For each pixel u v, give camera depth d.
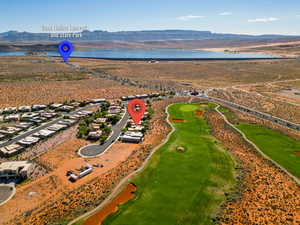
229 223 41.09
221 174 55.38
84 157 65.00
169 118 95.62
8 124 88.62
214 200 46.81
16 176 55.12
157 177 53.94
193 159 61.66
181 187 50.47
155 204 45.44
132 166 59.03
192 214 43.09
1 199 48.19
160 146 69.25
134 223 40.84
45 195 49.34
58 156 65.38
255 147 70.31
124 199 47.44
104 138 74.69
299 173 57.16
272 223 41.03
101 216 42.81
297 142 74.38
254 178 54.25
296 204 46.03
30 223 41.22
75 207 45.09
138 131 81.81
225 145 71.19
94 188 50.78
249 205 45.47
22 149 68.44
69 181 54.00
